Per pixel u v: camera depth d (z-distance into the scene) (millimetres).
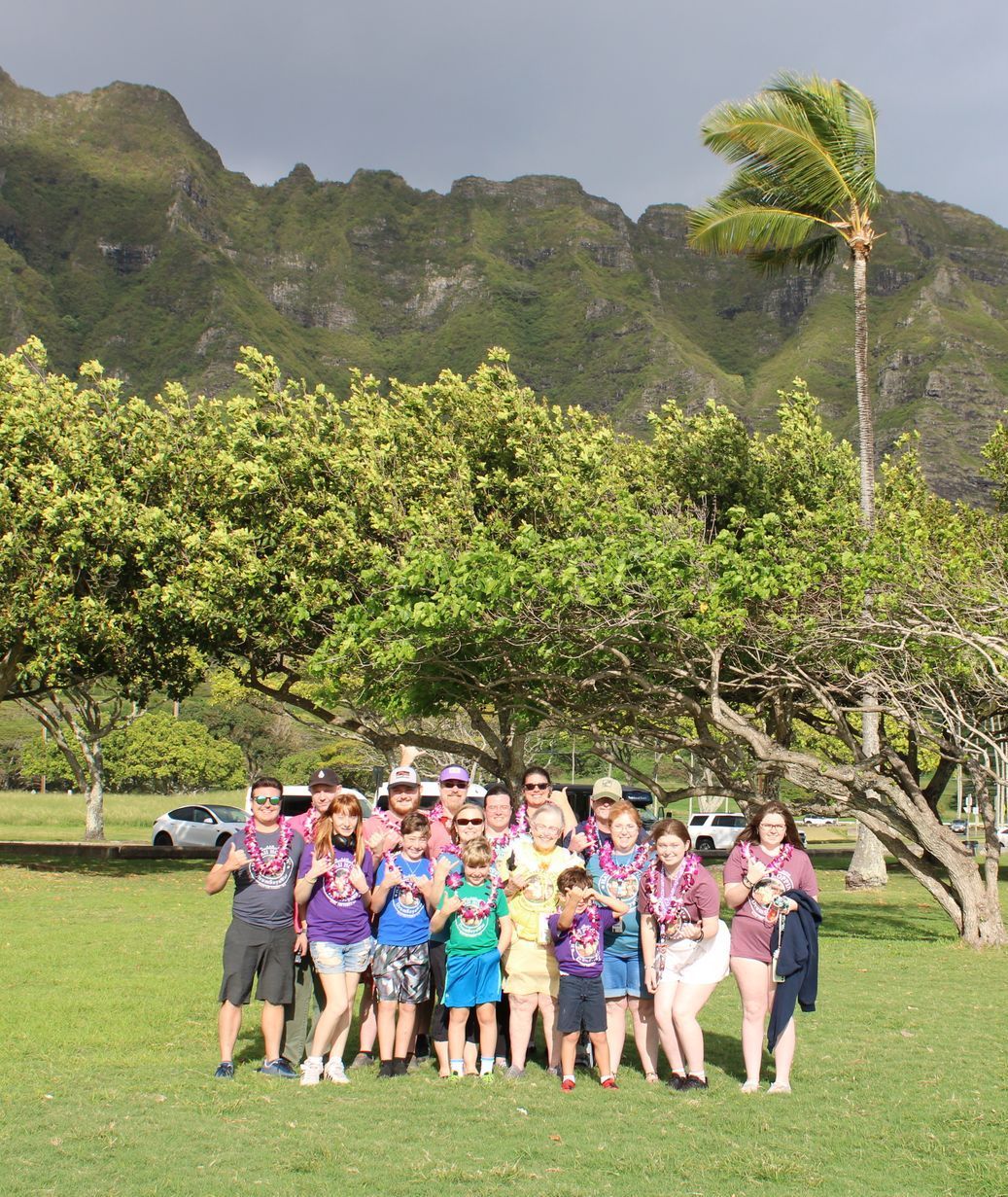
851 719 25344
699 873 7781
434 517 21312
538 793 8539
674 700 19141
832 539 16625
